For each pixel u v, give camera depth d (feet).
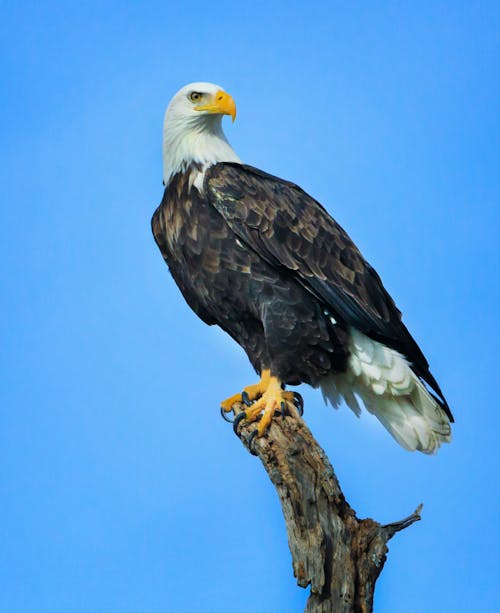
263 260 38.63
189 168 39.91
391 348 39.70
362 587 29.66
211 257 38.78
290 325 38.45
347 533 30.01
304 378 39.60
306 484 30.91
